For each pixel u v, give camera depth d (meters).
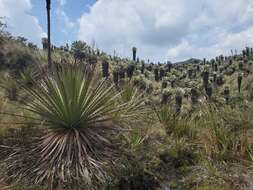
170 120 6.84
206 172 5.24
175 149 5.76
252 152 5.61
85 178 4.97
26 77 7.70
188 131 6.54
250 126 6.31
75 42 18.73
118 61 33.62
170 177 5.36
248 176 5.11
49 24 7.68
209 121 6.43
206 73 30.17
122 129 5.95
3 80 8.97
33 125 6.16
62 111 5.73
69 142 5.54
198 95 20.42
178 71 50.69
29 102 6.35
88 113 5.85
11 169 5.34
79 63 6.36
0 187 4.96
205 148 5.89
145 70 41.50
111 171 5.15
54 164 5.26
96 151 5.57
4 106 6.84
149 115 6.88
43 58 15.44
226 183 4.96
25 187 4.93
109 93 6.24
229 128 6.33
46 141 5.68
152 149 5.85
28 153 5.58
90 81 5.97
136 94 7.41
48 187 4.92
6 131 6.19
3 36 15.80
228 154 5.69
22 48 15.32
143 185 5.09
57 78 6.03
